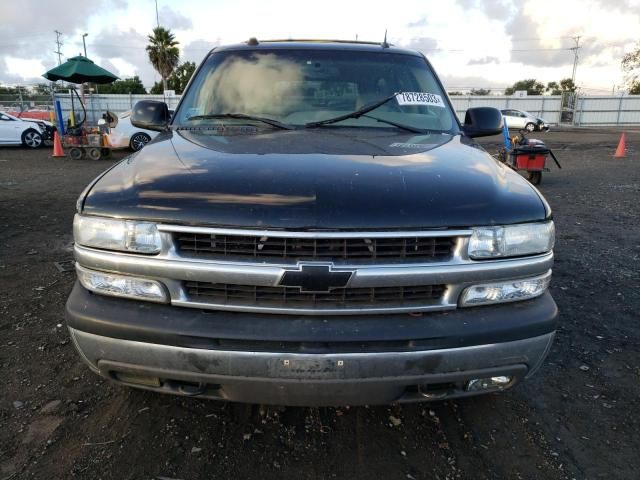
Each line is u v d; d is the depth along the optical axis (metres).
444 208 2.00
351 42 3.77
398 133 2.97
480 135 3.37
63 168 12.91
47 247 5.52
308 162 2.22
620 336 3.59
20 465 2.23
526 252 2.10
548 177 11.78
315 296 1.97
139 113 3.39
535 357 2.13
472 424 2.60
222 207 1.94
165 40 49.97
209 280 1.95
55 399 2.71
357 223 1.91
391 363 1.96
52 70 14.64
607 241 6.09
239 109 3.18
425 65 3.61
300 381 1.96
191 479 2.18
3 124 18.30
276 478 2.20
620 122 40.94
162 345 1.98
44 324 3.60
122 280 2.04
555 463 2.34
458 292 2.04
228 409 2.66
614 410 2.74
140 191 2.06
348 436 2.48
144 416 2.58
